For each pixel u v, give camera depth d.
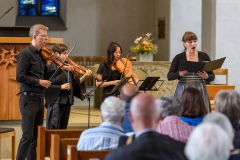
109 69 9.15
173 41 15.66
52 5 17.84
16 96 9.49
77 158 4.84
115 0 17.94
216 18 13.41
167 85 12.85
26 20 17.48
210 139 2.87
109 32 17.91
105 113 5.05
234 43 13.51
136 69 12.68
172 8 15.59
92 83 15.66
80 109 12.80
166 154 3.59
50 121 8.25
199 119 5.58
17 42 9.22
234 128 4.77
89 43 17.81
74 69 8.41
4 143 9.34
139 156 3.56
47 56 7.76
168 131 4.97
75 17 17.72
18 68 7.37
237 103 4.75
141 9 18.02
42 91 7.61
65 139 5.69
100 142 5.07
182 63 7.69
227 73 12.77
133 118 3.76
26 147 7.55
